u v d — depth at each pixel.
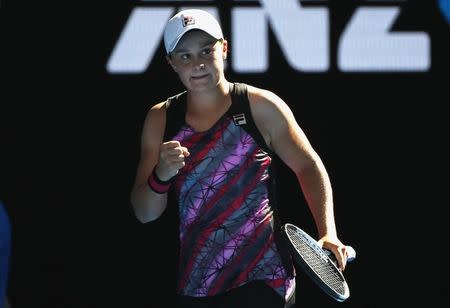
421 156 22.70
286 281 14.02
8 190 22.86
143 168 14.73
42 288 22.98
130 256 23.06
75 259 23.05
